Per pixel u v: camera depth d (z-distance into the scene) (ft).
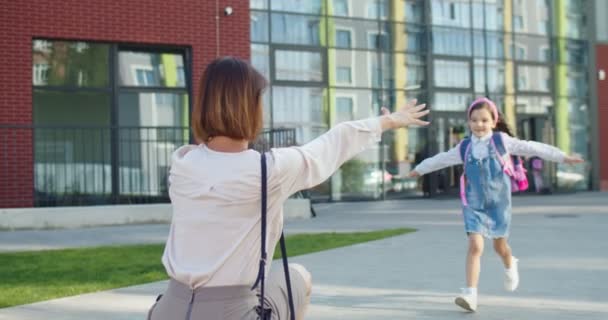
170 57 41.47
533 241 28.81
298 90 50.83
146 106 40.83
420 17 56.39
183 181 7.03
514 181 16.85
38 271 21.85
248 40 42.50
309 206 40.37
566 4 64.28
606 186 66.18
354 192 53.42
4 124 36.35
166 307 7.02
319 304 17.01
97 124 39.65
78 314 16.17
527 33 61.93
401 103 55.11
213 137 7.10
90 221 35.37
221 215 6.90
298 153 7.11
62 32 38.11
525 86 61.62
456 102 57.77
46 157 38.24
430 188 56.65
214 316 6.81
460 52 58.18
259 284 7.04
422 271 21.77
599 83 65.82
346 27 53.06
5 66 36.68
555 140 63.05
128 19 39.58
